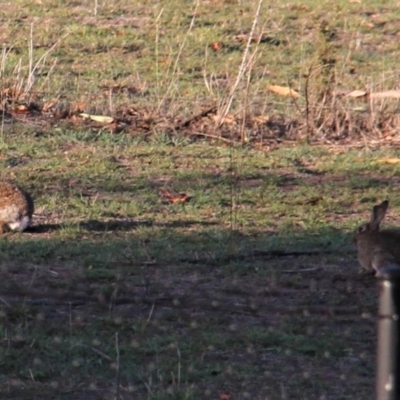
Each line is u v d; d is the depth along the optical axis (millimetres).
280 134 19969
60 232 14078
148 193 16141
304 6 29594
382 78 22578
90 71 23422
